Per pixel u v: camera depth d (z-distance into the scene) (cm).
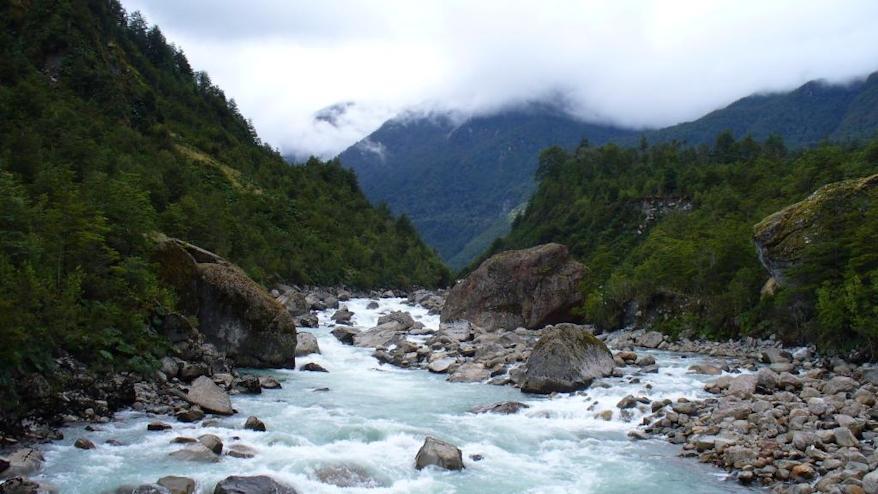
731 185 11262
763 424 2102
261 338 3378
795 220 4131
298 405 2538
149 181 7031
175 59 18238
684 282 5306
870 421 2070
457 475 1767
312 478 1627
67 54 10975
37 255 2462
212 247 6912
